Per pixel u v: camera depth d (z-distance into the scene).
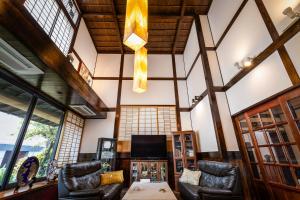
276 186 2.60
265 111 2.78
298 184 2.24
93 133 5.29
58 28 3.80
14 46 1.91
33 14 2.94
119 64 6.48
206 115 4.33
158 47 6.64
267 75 2.68
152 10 5.11
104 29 5.75
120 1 4.83
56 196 3.12
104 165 4.49
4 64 2.25
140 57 3.07
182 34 6.02
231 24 3.77
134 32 1.99
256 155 3.03
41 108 3.45
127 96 5.94
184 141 4.74
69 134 4.38
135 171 4.60
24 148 2.99
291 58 2.25
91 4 4.88
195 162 4.42
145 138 5.06
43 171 3.42
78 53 4.91
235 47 3.60
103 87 6.04
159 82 6.25
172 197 2.47
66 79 2.76
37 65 2.29
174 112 5.77
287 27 2.25
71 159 4.50
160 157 4.81
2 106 2.58
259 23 2.86
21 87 2.75
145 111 5.75
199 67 4.89
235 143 3.50
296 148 2.27
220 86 4.06
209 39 4.70
